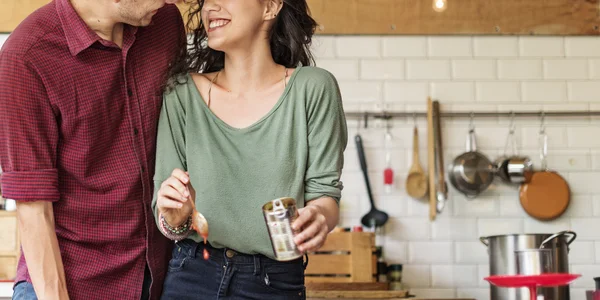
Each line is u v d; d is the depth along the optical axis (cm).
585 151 484
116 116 218
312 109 214
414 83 482
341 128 221
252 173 208
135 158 220
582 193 482
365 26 480
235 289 206
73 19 211
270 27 220
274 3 217
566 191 475
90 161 216
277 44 231
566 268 384
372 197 470
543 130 483
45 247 208
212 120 212
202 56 231
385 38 484
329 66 480
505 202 478
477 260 472
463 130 481
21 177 205
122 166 219
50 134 211
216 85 219
